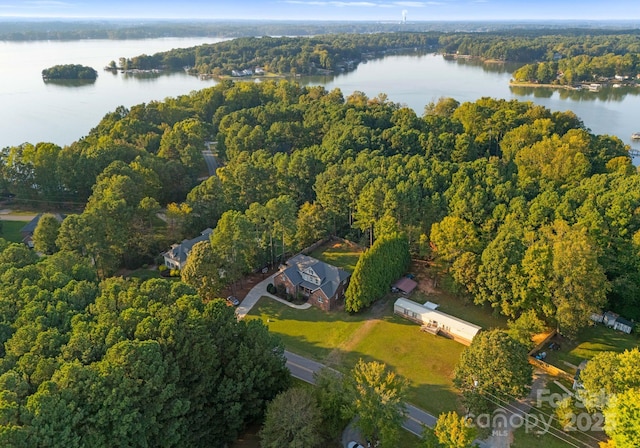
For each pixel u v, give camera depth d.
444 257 65.25
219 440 42.25
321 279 67.69
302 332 61.00
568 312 54.16
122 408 33.94
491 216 73.56
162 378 36.69
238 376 42.66
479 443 43.34
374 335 60.09
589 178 83.75
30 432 29.25
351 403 41.62
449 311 64.19
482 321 62.03
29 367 35.69
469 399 44.78
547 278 56.22
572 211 69.62
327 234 85.88
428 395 49.91
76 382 33.28
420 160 91.94
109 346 37.88
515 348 44.94
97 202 76.31
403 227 75.94
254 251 72.38
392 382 42.91
